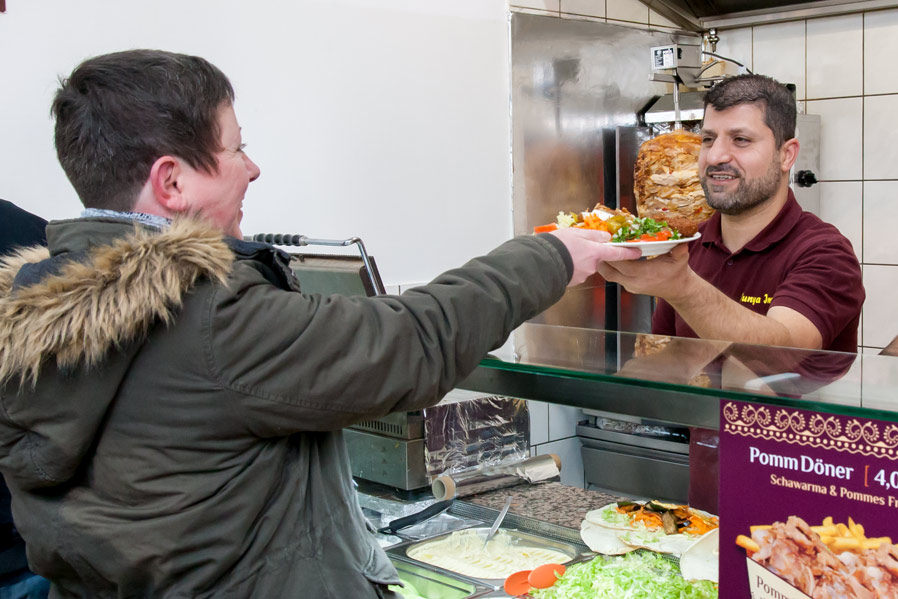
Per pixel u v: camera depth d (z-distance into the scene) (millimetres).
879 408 791
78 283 797
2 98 1933
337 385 817
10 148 1956
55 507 881
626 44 3311
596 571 1228
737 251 1913
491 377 1144
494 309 888
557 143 3113
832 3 3066
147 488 835
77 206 2088
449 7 2768
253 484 859
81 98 897
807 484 838
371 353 822
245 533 863
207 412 825
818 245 1762
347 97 2537
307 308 834
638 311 3299
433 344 859
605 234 1048
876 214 3102
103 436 847
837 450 815
